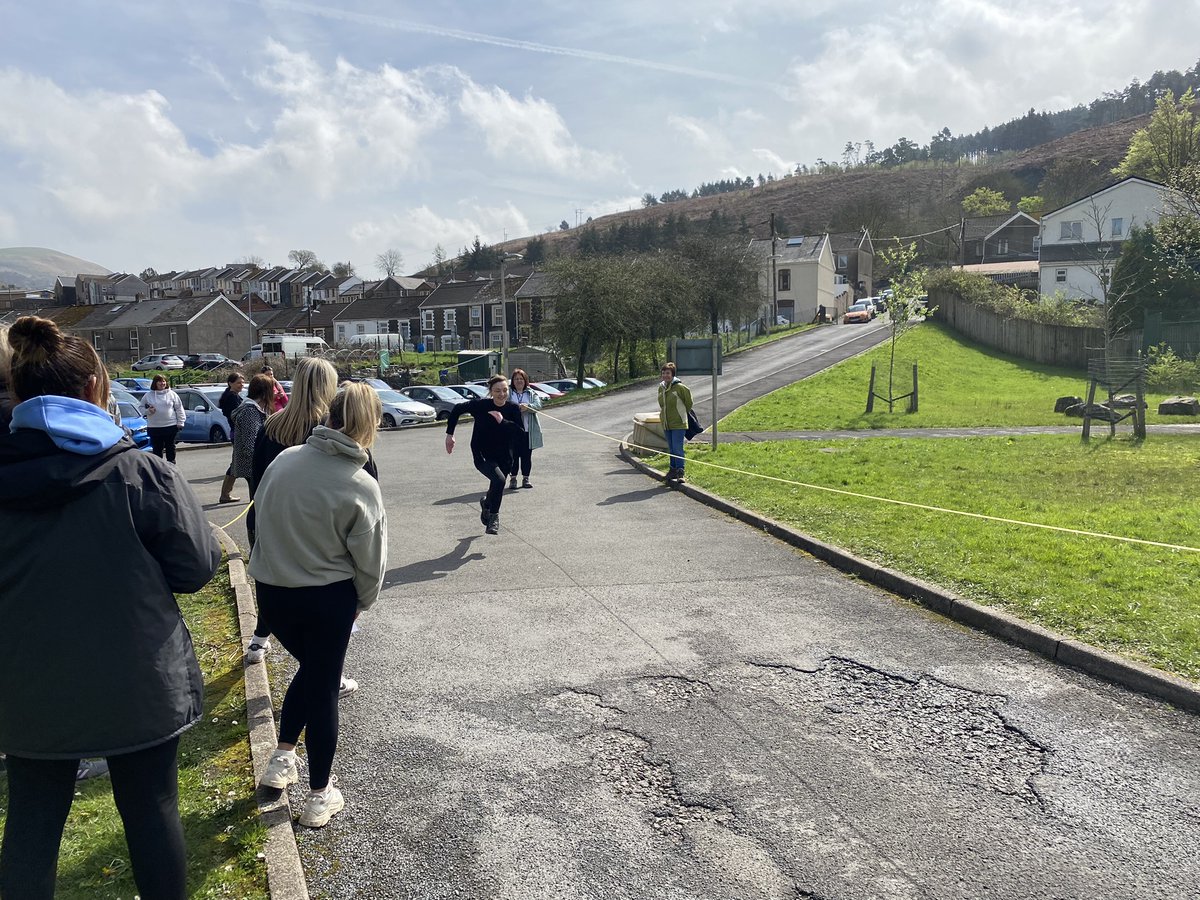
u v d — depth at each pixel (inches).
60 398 95.1
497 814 142.8
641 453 635.5
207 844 131.3
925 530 332.5
